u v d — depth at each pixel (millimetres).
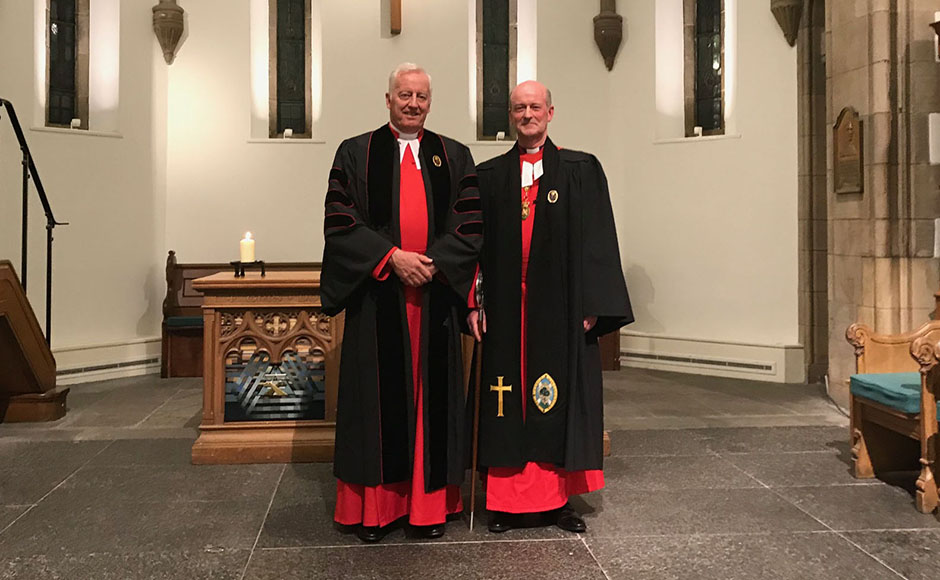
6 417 5371
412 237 3150
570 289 3156
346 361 3127
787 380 7125
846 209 5688
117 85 7484
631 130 8078
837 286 5840
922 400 3416
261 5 8125
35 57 7172
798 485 3842
